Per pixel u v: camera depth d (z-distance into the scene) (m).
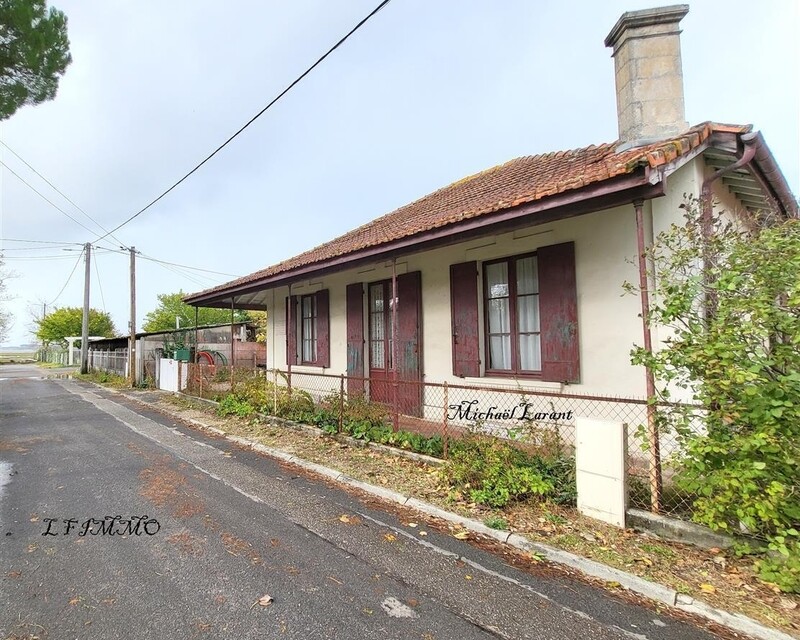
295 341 11.16
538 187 4.76
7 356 66.50
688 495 3.54
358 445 6.30
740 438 2.83
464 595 2.78
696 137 4.34
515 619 2.54
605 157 5.82
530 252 6.03
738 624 2.47
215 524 3.86
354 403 6.99
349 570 3.09
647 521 3.50
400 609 2.63
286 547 3.43
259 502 4.40
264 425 8.01
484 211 4.88
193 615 2.56
